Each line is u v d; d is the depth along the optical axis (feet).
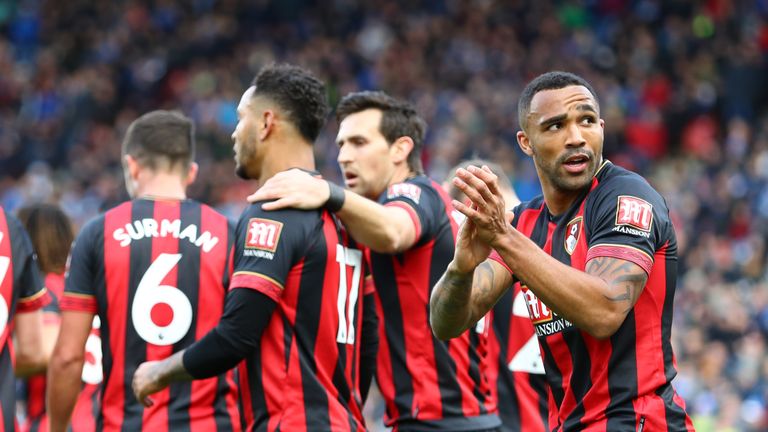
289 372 48.08
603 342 43.21
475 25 262.47
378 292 58.34
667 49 248.52
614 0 270.87
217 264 54.60
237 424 53.36
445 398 56.90
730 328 139.54
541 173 45.03
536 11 268.82
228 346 47.09
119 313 53.16
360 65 262.67
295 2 285.43
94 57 287.89
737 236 175.32
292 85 50.85
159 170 55.98
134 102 263.90
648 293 43.09
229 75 259.60
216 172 209.67
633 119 232.94
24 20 303.27
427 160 217.97
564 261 44.55
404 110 61.26
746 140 208.95
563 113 43.27
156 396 52.39
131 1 299.79
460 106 226.17
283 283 47.70
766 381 122.62
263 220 48.08
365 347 53.57
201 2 294.87
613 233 42.19
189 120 57.93
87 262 53.52
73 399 53.72
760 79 230.89
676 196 190.70
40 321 55.62
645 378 42.68
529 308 46.26
